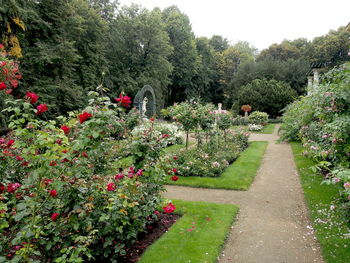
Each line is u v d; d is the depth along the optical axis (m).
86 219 2.52
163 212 4.27
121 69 24.11
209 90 41.28
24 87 14.05
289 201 4.83
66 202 2.60
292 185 5.78
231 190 5.55
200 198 5.03
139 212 3.01
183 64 32.12
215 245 3.20
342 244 3.19
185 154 7.82
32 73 14.91
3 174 3.55
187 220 3.92
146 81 23.78
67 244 2.52
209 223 3.81
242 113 26.95
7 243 2.58
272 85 26.03
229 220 3.93
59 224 2.50
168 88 33.84
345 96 4.28
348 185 2.76
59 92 15.52
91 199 2.65
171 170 3.89
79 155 2.73
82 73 18.41
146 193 3.29
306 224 3.88
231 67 40.56
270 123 24.02
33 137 2.44
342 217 3.61
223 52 44.59
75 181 2.69
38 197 2.42
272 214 4.27
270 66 32.47
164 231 3.64
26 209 2.28
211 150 8.62
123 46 24.22
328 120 4.91
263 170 7.18
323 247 3.19
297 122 9.90
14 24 11.78
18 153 3.90
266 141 12.62
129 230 2.97
